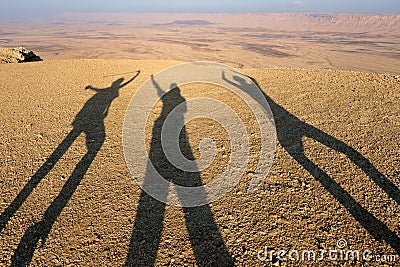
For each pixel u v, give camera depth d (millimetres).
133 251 2414
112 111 5695
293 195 2992
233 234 2537
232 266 2258
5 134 4730
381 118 4883
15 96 6844
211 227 2625
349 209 2768
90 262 2330
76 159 3877
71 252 2422
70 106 6062
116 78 8531
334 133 4395
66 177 3459
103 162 3779
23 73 9305
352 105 5562
